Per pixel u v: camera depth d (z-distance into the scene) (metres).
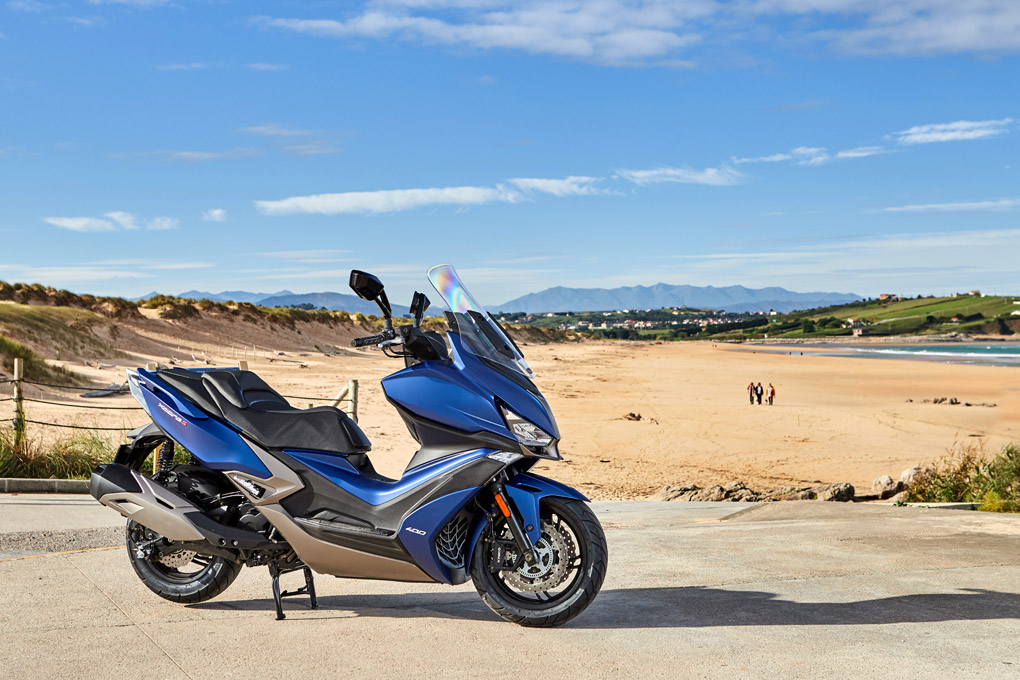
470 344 4.33
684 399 42.22
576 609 4.08
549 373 61.59
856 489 14.86
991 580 5.29
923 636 4.04
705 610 4.52
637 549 6.54
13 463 9.23
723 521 8.66
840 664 3.62
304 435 4.30
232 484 4.50
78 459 9.70
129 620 4.21
